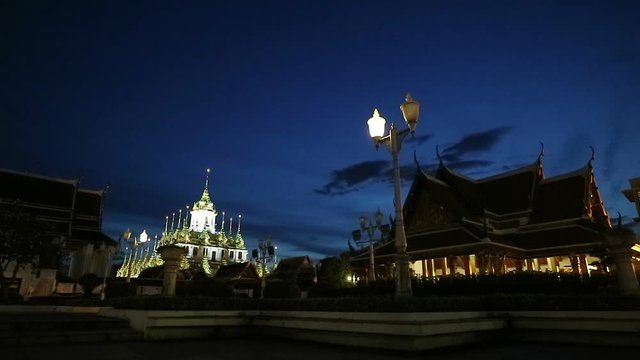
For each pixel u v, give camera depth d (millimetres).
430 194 37531
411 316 10891
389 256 35781
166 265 16078
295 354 10531
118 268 115125
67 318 14305
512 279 21672
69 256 62688
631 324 12625
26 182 57312
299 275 63281
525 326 14555
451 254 32031
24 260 36594
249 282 65875
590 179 38906
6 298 28750
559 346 12797
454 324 12125
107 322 13672
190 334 14070
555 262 36469
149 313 13336
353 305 12398
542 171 41875
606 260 28703
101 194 65125
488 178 43906
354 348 11789
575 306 14023
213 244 127500
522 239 35250
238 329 15234
